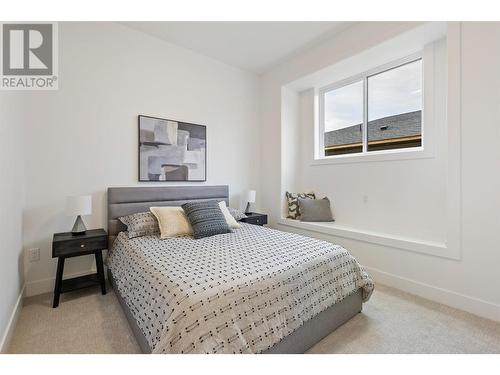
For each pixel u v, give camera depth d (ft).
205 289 4.19
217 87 11.84
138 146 9.46
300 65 11.37
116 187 8.91
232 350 3.80
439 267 7.34
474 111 6.54
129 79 9.29
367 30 8.87
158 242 7.33
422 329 5.91
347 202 11.19
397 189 9.42
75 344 5.25
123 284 6.31
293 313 4.81
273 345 4.42
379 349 5.17
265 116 13.32
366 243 9.33
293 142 13.09
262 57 11.61
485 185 6.41
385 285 8.62
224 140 12.15
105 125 8.79
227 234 8.28
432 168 8.50
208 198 11.21
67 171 8.11
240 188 12.80
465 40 6.66
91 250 7.47
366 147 10.85
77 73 8.26
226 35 9.82
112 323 6.07
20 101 6.89
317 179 12.56
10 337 5.36
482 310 6.48
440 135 8.30
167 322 3.82
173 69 10.39
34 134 7.56
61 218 8.00
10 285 5.65
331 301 5.60
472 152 6.60
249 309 4.27
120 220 8.68
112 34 8.93
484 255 6.46
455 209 6.93
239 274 4.77
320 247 6.55
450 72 6.91
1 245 4.95
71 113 8.16
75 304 7.02
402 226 9.24
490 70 6.29
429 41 8.38
